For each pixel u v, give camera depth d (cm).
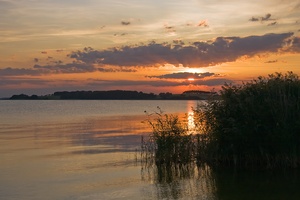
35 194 1681
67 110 13162
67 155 2750
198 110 2336
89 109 14138
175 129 2327
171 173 2067
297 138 2120
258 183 1820
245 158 2191
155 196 1623
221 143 2242
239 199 1562
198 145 2300
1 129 5144
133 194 1661
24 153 2875
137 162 2388
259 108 2147
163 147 2297
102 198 1609
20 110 13300
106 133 4378
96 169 2208
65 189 1761
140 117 7919
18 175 2075
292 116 2134
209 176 1977
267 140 2128
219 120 2211
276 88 2205
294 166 2111
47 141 3662
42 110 13238
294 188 1722
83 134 4303
